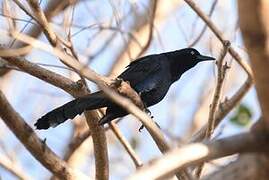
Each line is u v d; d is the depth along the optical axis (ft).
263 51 14.83
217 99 31.19
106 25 47.21
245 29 14.87
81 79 32.53
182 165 15.70
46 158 30.83
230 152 16.58
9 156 46.60
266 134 16.67
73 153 45.93
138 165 34.47
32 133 30.17
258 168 17.16
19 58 31.27
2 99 28.66
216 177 17.57
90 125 33.32
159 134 22.24
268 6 14.60
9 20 34.88
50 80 32.24
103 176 33.42
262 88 15.24
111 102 33.37
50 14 45.42
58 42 33.63
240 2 14.74
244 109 39.24
